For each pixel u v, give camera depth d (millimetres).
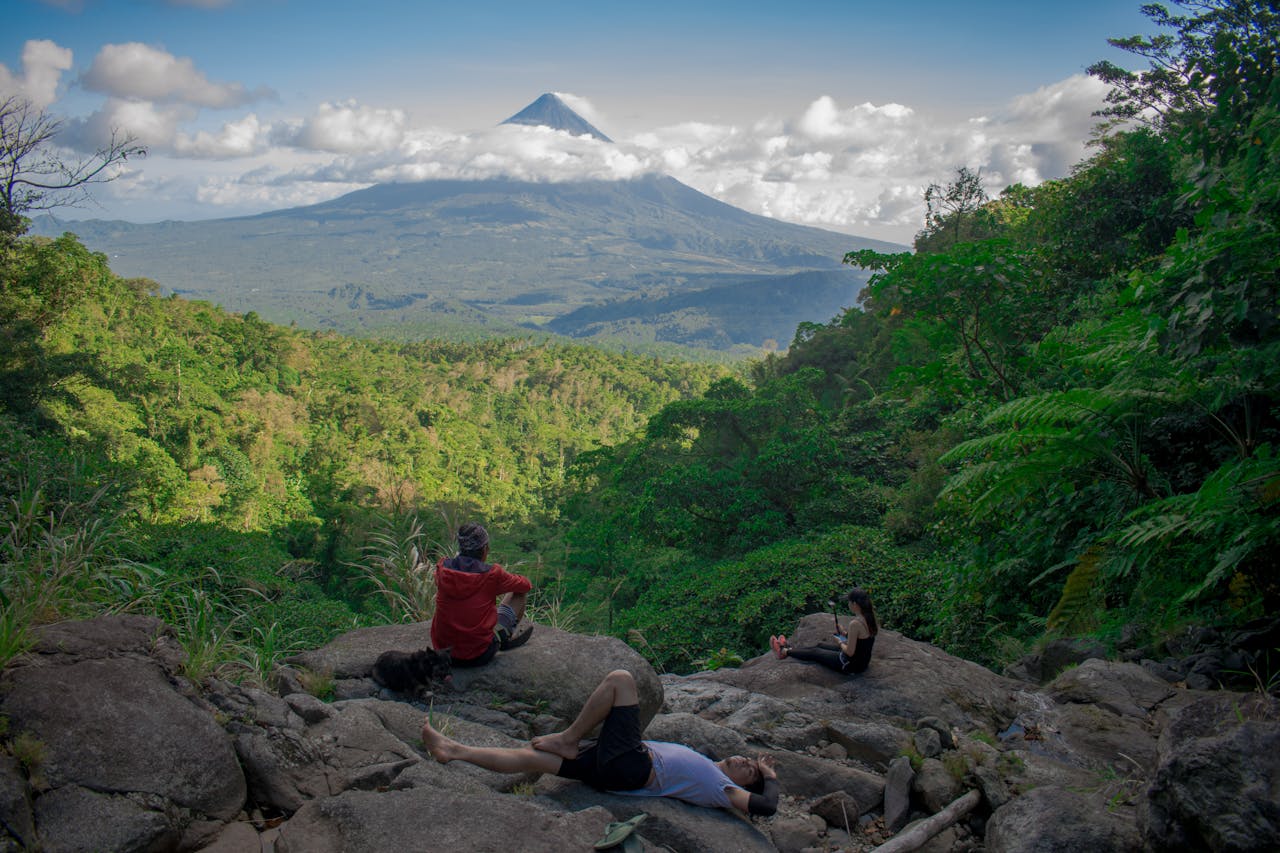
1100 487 6902
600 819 3021
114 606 4062
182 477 49875
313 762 3262
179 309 102000
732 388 24812
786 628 13578
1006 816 3477
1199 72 5980
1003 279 10484
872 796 4074
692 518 20453
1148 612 6414
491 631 4371
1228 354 5543
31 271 33562
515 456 115250
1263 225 4961
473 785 3287
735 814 3570
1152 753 4297
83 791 2654
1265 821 2680
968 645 8898
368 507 38656
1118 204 16938
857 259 11250
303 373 109375
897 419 22078
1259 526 4586
